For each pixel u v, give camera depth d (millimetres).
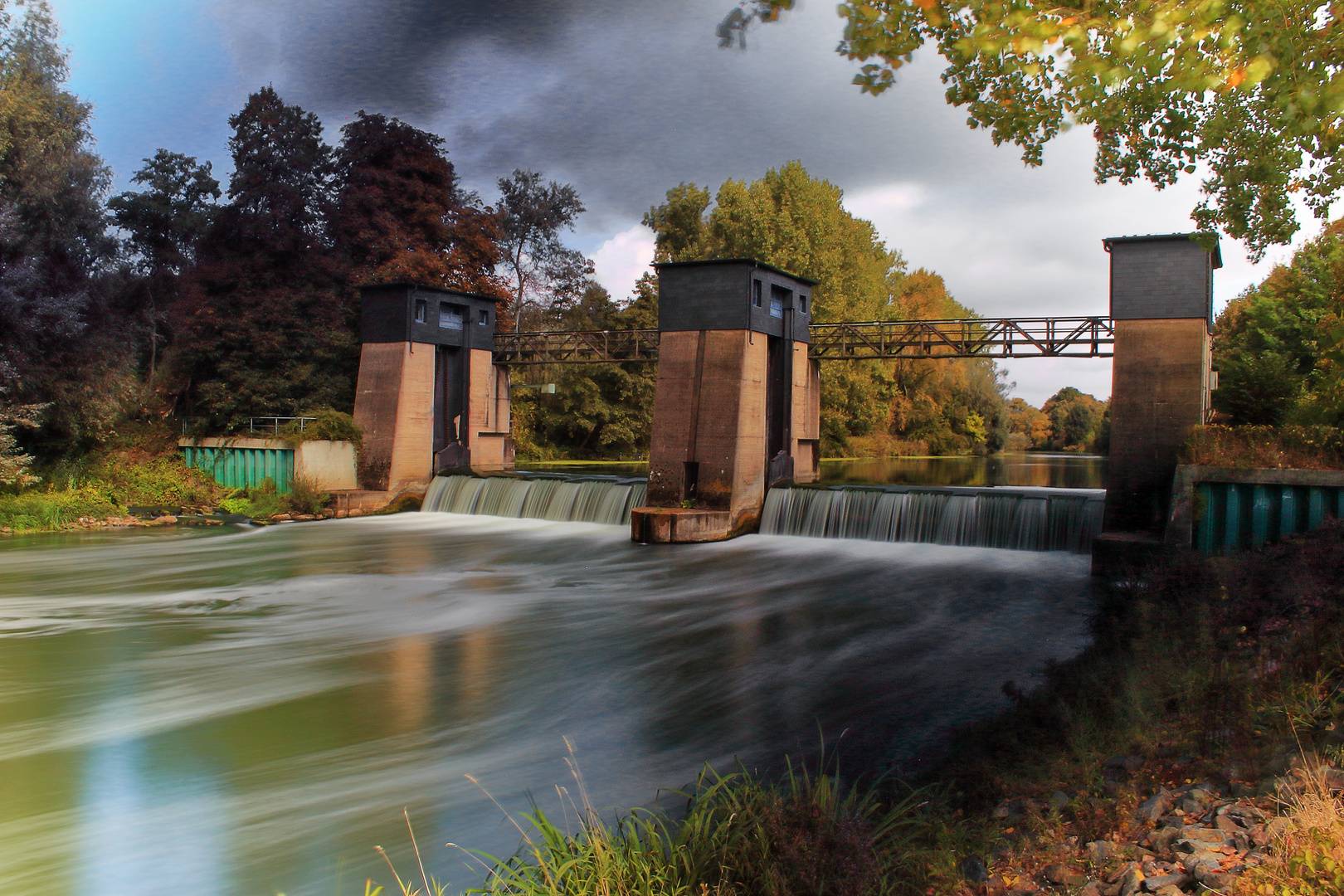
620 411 78375
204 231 54656
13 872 8461
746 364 32812
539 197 78688
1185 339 24844
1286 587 11398
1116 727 9281
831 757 11375
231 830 9344
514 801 10109
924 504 30781
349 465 40906
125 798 10211
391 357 41000
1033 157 8633
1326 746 6926
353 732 12602
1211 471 20641
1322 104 5852
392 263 47875
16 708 13609
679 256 75375
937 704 13789
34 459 37625
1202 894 5285
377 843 8992
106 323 37875
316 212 49969
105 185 38562
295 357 45250
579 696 14414
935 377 87375
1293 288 42531
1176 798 7039
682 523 31547
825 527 32812
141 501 38625
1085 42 5621
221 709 13664
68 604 21906
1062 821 7113
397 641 18188
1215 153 9188
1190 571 14070
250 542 32562
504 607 21656
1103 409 131625
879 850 6746
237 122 50375
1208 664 9641
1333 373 9852
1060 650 17219
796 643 18016
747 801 7273
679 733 12555
